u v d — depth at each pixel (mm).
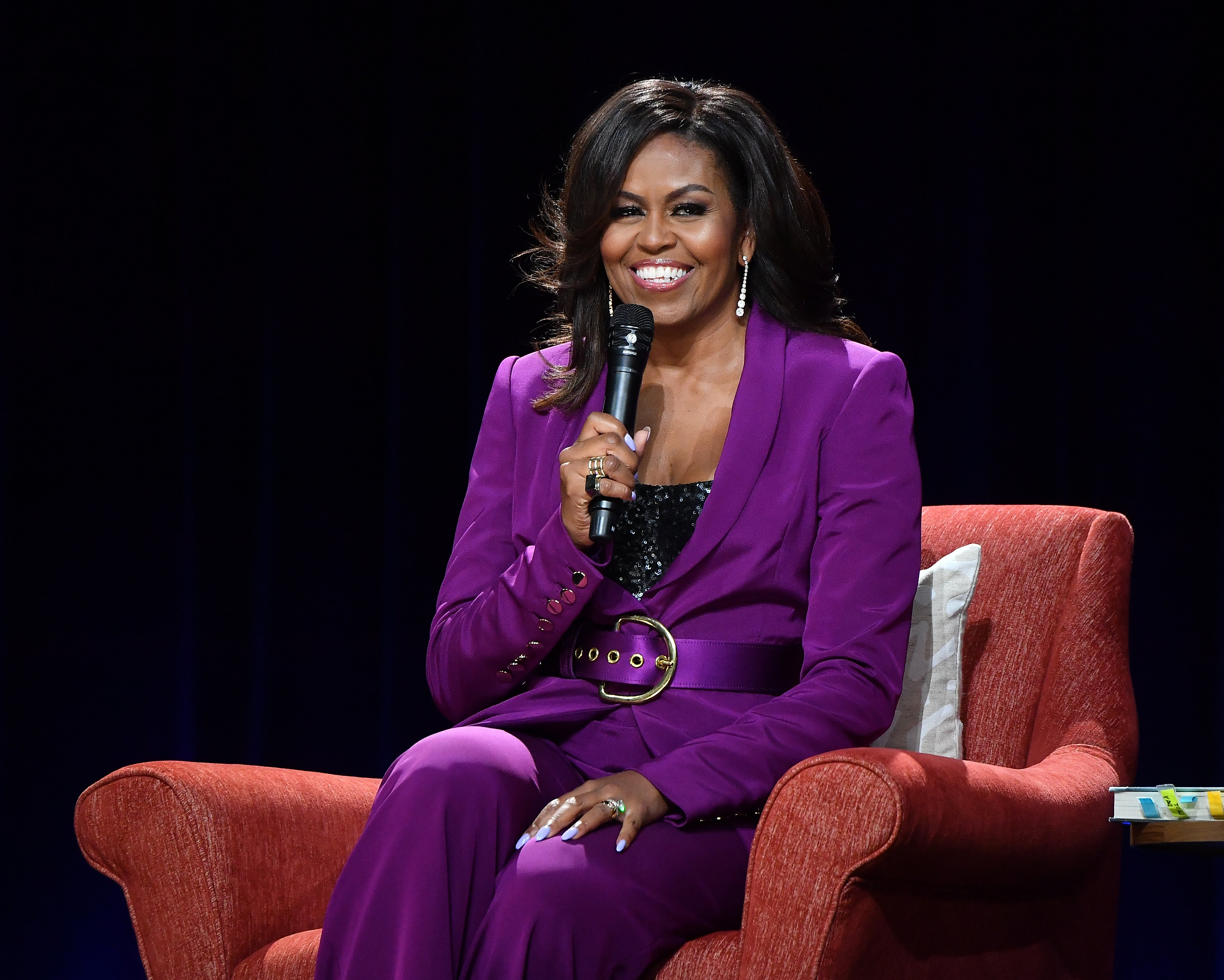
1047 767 6582
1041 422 11562
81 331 12844
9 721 12391
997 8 11820
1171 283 11461
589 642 6297
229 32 12930
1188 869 11109
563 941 5141
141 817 6113
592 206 6637
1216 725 11070
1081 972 6570
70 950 12258
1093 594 7367
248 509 12742
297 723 12406
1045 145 11711
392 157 12586
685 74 12164
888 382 6527
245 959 6035
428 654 6562
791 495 6340
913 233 11875
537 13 12523
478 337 12359
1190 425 11398
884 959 5207
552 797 5789
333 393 12664
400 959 5188
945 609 7254
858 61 12023
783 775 5617
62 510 12703
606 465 5844
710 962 5223
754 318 6805
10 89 12844
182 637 12586
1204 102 11500
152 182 12984
